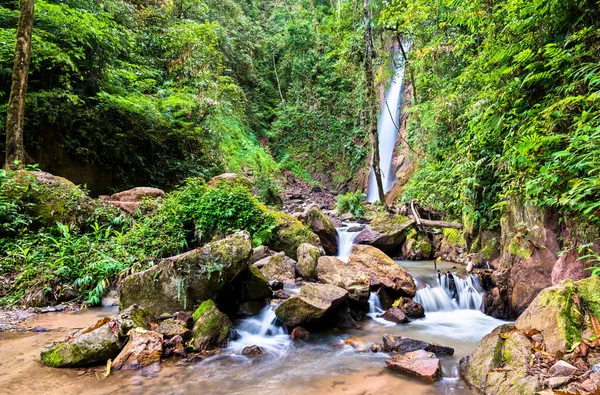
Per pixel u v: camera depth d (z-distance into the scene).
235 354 3.58
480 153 5.61
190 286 4.32
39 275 5.07
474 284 5.34
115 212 6.86
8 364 3.14
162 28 13.80
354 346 3.83
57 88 8.00
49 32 8.17
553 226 4.20
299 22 23.73
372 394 2.75
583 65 3.56
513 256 4.69
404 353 3.45
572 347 2.50
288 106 23.34
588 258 3.41
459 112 7.66
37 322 4.22
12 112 6.43
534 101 4.52
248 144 17.61
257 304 4.76
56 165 8.02
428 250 7.78
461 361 3.16
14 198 5.74
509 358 2.70
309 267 5.90
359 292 4.85
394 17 9.64
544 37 4.33
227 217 6.93
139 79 11.90
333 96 22.98
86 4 10.05
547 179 3.50
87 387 2.81
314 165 22.06
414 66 10.24
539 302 2.97
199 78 13.60
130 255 5.78
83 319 4.36
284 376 3.10
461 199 6.62
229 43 19.67
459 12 6.45
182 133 11.55
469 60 7.19
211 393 2.78
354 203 11.55
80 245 5.67
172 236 6.45
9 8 8.81
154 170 10.41
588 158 3.00
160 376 3.04
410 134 13.50
